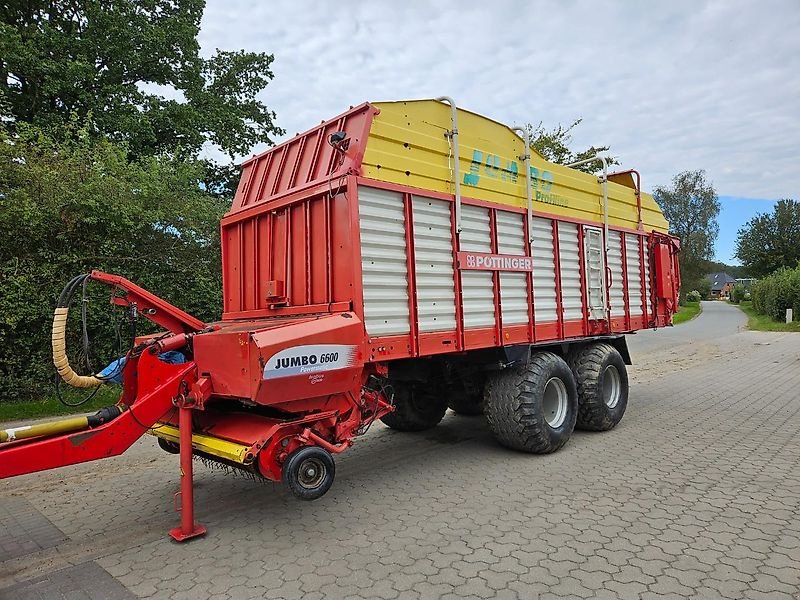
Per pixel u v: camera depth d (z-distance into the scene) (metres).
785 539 3.73
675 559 3.46
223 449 4.00
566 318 6.64
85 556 3.82
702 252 67.25
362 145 4.56
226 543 3.97
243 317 5.71
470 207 5.45
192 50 17.38
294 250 5.06
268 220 5.39
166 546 3.95
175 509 4.73
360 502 4.74
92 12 15.44
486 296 5.54
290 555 3.73
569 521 4.13
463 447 6.47
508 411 5.76
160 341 4.35
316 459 3.95
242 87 19.30
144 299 4.94
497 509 4.44
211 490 5.21
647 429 7.17
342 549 3.80
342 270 4.47
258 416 4.42
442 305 5.06
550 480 5.14
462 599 3.07
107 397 9.91
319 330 4.05
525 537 3.87
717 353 17.11
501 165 5.93
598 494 4.72
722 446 6.24
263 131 19.69
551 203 6.61
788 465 5.46
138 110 16.02
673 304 9.08
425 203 4.99
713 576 3.23
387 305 4.60
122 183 10.42
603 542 3.74
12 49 13.71
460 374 6.27
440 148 5.24
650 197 9.00
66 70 14.37
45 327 9.64
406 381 6.46
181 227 11.40
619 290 7.78
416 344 4.77
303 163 5.20
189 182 12.91
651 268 8.66
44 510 4.80
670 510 4.30
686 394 9.88
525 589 3.15
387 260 4.62
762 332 25.92
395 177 4.78
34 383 9.59
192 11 18.05
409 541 3.89
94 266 10.20
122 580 3.44
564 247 6.71
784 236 58.62
